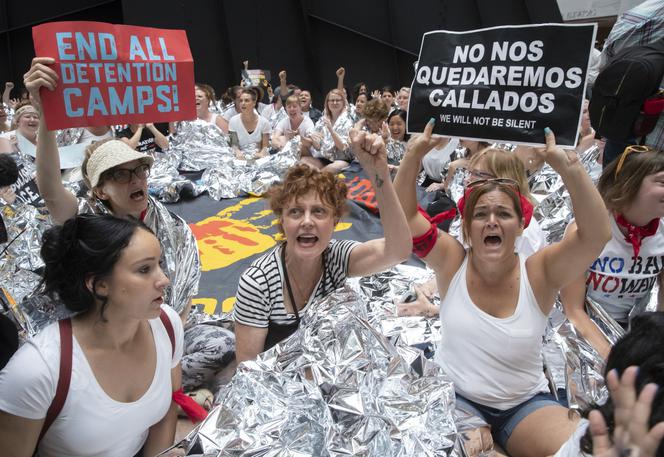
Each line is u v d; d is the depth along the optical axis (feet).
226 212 17.92
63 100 7.13
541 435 6.46
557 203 11.41
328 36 47.75
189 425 7.79
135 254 5.08
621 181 7.68
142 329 5.73
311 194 6.80
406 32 45.37
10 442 5.09
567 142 6.08
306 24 46.34
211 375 8.56
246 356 7.34
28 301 7.57
